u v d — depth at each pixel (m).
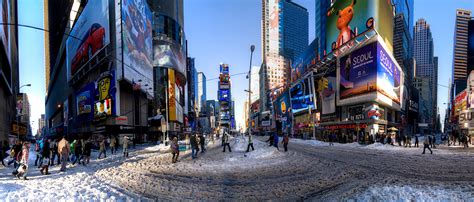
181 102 86.38
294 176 10.84
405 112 76.00
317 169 12.62
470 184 8.50
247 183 9.57
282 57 109.50
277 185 9.15
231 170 12.62
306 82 72.56
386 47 52.62
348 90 54.16
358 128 48.56
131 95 54.12
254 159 17.34
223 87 135.25
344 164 14.37
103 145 21.44
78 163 17.09
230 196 7.74
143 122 58.62
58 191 7.87
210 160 17.00
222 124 133.00
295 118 85.81
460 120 57.56
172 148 16.03
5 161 19.77
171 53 72.69
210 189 8.64
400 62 102.94
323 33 94.38
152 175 11.41
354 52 52.88
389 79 54.31
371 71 48.34
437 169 12.52
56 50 102.12
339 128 57.84
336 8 61.62
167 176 11.12
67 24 78.50
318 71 67.00
